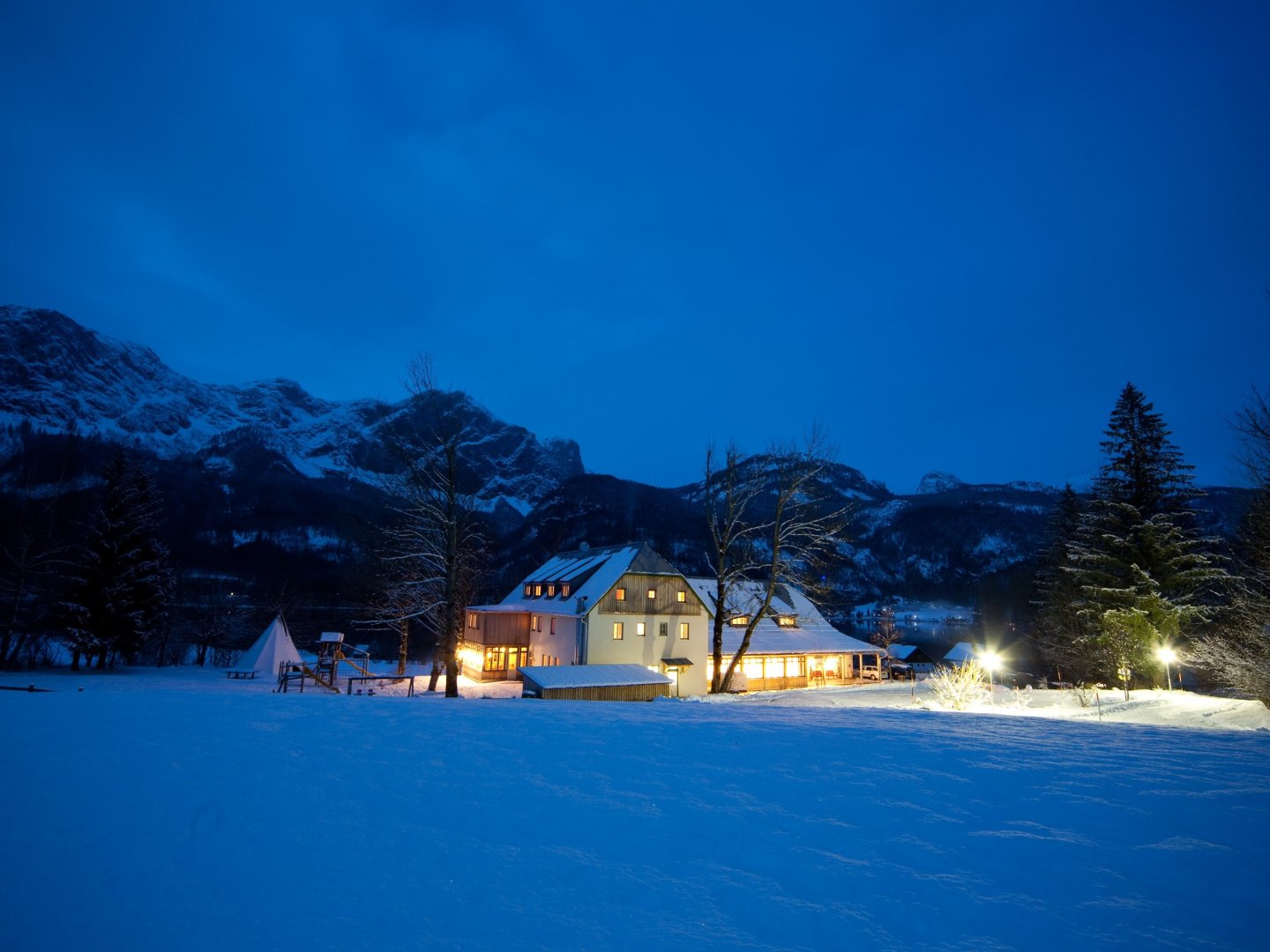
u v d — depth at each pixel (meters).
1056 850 5.34
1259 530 25.11
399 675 39.66
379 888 4.55
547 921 4.13
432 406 28.92
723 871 4.91
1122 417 35.50
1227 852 5.28
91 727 9.30
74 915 4.10
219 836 5.41
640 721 11.48
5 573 42.41
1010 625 72.06
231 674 37.66
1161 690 28.02
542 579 46.19
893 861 5.12
